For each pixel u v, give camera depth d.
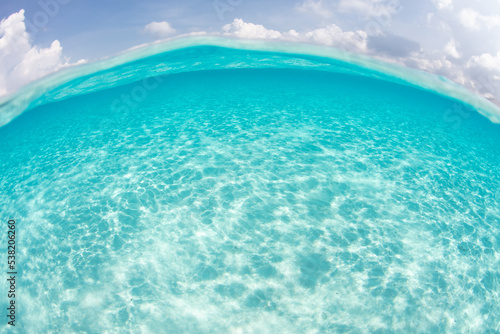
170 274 4.73
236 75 19.47
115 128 10.43
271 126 10.02
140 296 4.40
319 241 5.34
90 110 13.40
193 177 7.02
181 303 4.30
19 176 7.79
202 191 6.55
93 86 15.32
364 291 4.48
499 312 4.28
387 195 6.62
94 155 8.39
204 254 5.06
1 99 11.32
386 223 5.81
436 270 4.88
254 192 6.52
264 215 5.89
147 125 10.47
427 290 4.53
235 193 6.48
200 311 4.20
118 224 5.71
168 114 11.62
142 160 7.88
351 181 7.02
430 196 6.70
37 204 6.50
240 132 9.46
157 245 5.23
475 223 5.98
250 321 4.07
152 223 5.71
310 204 6.22
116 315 4.15
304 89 17.02
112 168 7.60
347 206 6.21
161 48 14.72
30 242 5.46
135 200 6.33
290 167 7.47
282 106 12.59
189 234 5.45
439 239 5.51
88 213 6.04
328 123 10.62
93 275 4.73
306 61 17.11
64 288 4.55
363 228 5.67
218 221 5.73
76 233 5.56
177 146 8.56
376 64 15.87
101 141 9.35
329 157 8.01
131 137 9.45
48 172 7.76
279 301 4.34
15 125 12.28
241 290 4.49
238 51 15.88
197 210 6.00
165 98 14.41
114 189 6.73
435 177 7.48
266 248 5.19
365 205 6.26
